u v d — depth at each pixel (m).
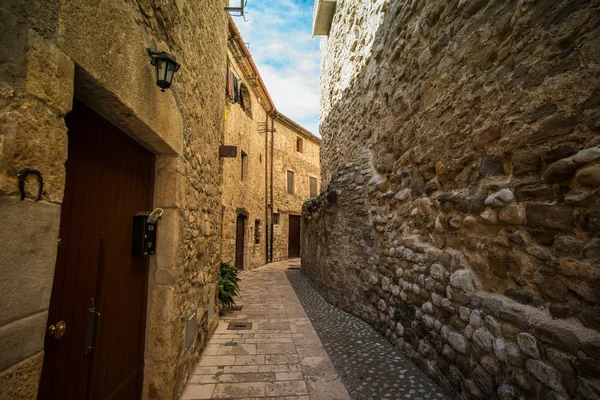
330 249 4.65
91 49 0.99
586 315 1.14
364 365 2.40
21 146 0.72
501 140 1.63
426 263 2.32
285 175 12.20
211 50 2.96
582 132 1.21
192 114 2.27
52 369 1.01
